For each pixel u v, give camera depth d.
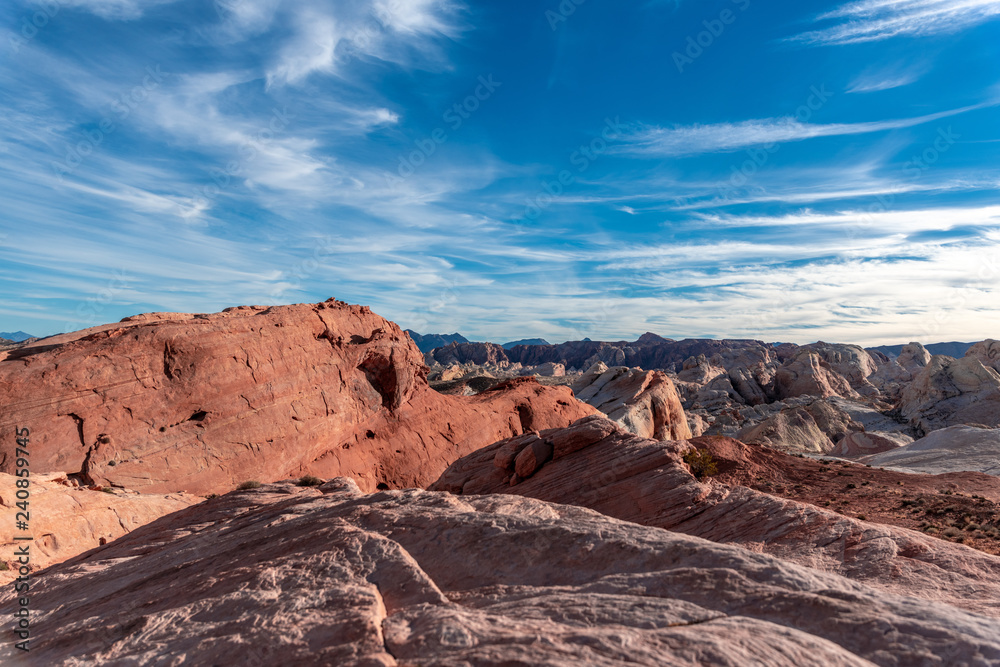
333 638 5.62
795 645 4.66
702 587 6.40
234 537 11.92
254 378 39.12
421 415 53.84
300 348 43.66
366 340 50.72
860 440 80.25
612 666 4.20
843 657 4.53
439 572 8.24
